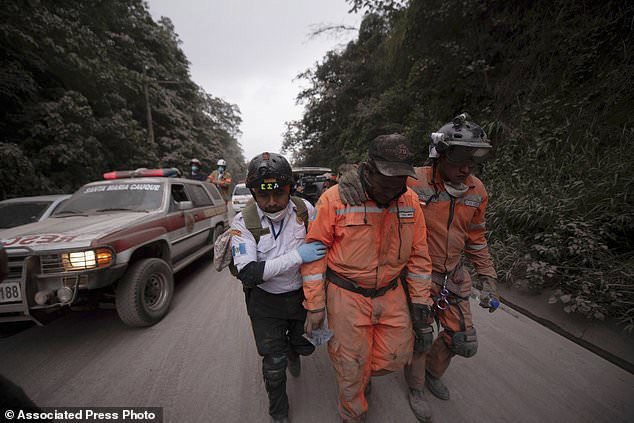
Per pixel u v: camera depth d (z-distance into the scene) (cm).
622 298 237
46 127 852
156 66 1731
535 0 488
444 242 164
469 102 611
